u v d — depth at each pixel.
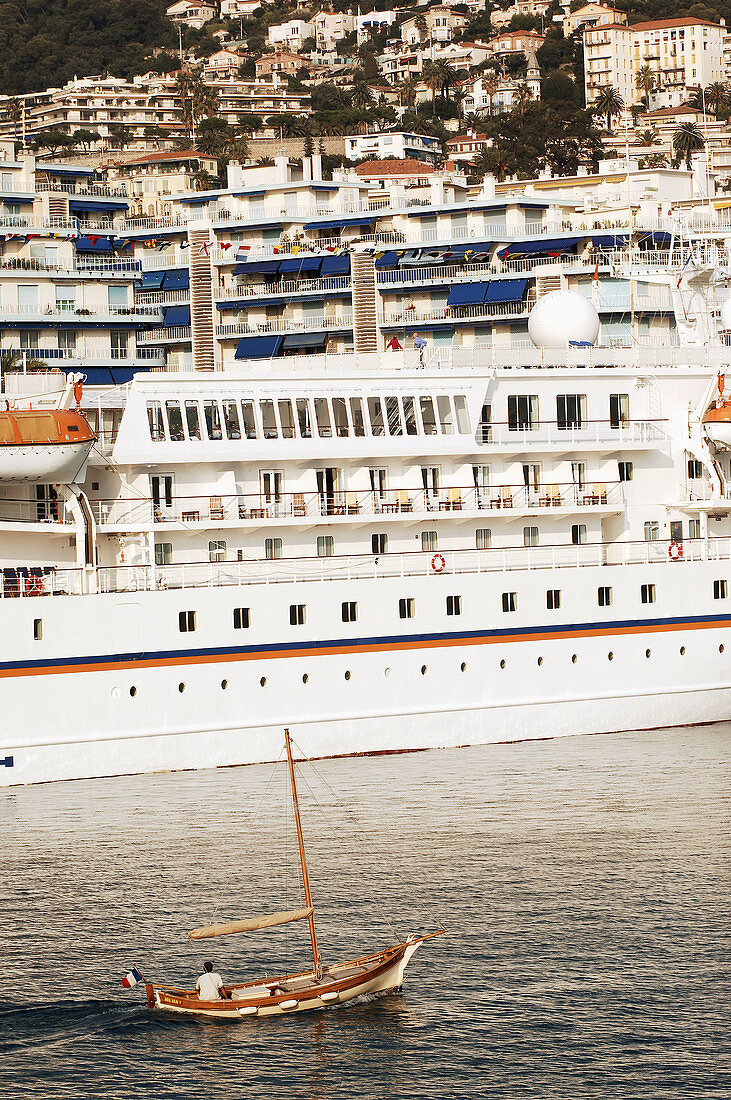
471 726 71.38
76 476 65.88
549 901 52.47
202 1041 44.62
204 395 68.62
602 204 172.12
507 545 74.94
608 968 47.69
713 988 46.34
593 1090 41.44
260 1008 45.78
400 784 65.38
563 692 73.12
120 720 65.19
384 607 69.44
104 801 62.88
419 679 70.25
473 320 162.12
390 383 71.88
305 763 68.25
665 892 53.12
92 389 69.81
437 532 73.38
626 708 74.56
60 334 161.62
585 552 76.19
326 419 70.62
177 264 175.12
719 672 76.88
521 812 61.69
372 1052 43.69
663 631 75.38
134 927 50.91
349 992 46.12
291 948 49.53
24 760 63.78
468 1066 42.81
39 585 65.56
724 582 76.94
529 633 72.25
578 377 76.75
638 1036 43.94
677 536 78.94
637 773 67.25
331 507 71.06
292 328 170.00
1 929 50.78
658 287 133.62
